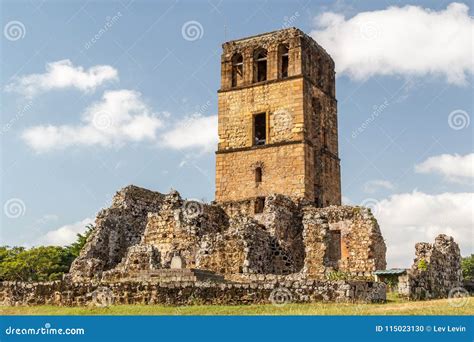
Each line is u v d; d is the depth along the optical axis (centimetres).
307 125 5978
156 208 5503
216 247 4306
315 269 4438
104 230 5038
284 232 5050
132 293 3288
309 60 6212
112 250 5044
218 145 6250
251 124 6153
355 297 3219
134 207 5316
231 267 4231
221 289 3234
